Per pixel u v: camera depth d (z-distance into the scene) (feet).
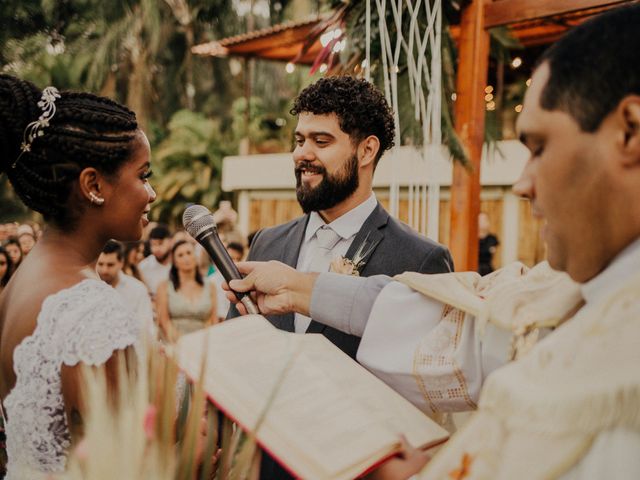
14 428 3.52
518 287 3.49
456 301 3.77
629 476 1.74
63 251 3.94
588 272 2.23
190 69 61.31
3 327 3.79
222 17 57.88
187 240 15.61
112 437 2.51
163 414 2.81
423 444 3.16
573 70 2.05
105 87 57.77
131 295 14.17
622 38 1.99
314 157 5.53
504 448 2.02
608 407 1.80
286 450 2.84
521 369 2.13
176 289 15.55
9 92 3.84
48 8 55.36
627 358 1.84
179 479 2.84
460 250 11.01
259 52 23.88
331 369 3.52
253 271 4.66
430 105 8.94
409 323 4.12
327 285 4.44
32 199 3.96
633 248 2.12
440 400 3.93
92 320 3.43
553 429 1.89
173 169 55.52
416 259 5.49
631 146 1.97
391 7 9.37
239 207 34.58
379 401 3.37
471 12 10.82
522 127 2.24
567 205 2.13
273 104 62.13
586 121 2.02
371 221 5.74
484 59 11.03
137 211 4.12
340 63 10.36
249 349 3.43
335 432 2.93
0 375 3.86
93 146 3.88
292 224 6.33
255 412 2.99
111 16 56.18
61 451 3.37
